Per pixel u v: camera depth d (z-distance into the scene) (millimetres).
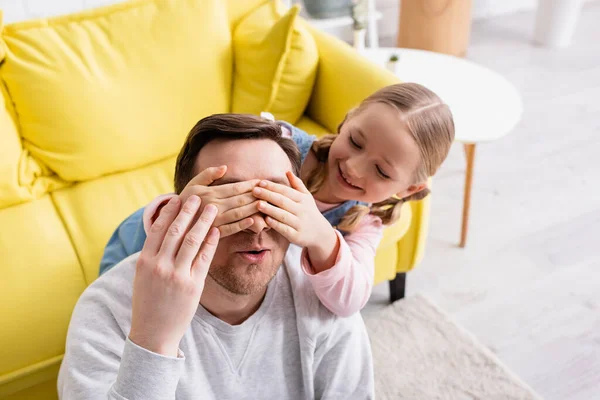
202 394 749
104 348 714
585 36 3467
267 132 696
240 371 765
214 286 693
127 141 1503
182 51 1528
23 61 1394
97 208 1438
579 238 1999
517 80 2980
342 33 3096
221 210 626
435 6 2906
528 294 1778
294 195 679
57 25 1444
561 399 1485
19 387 1167
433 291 1780
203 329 730
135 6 1514
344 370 815
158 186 1528
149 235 618
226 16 1633
